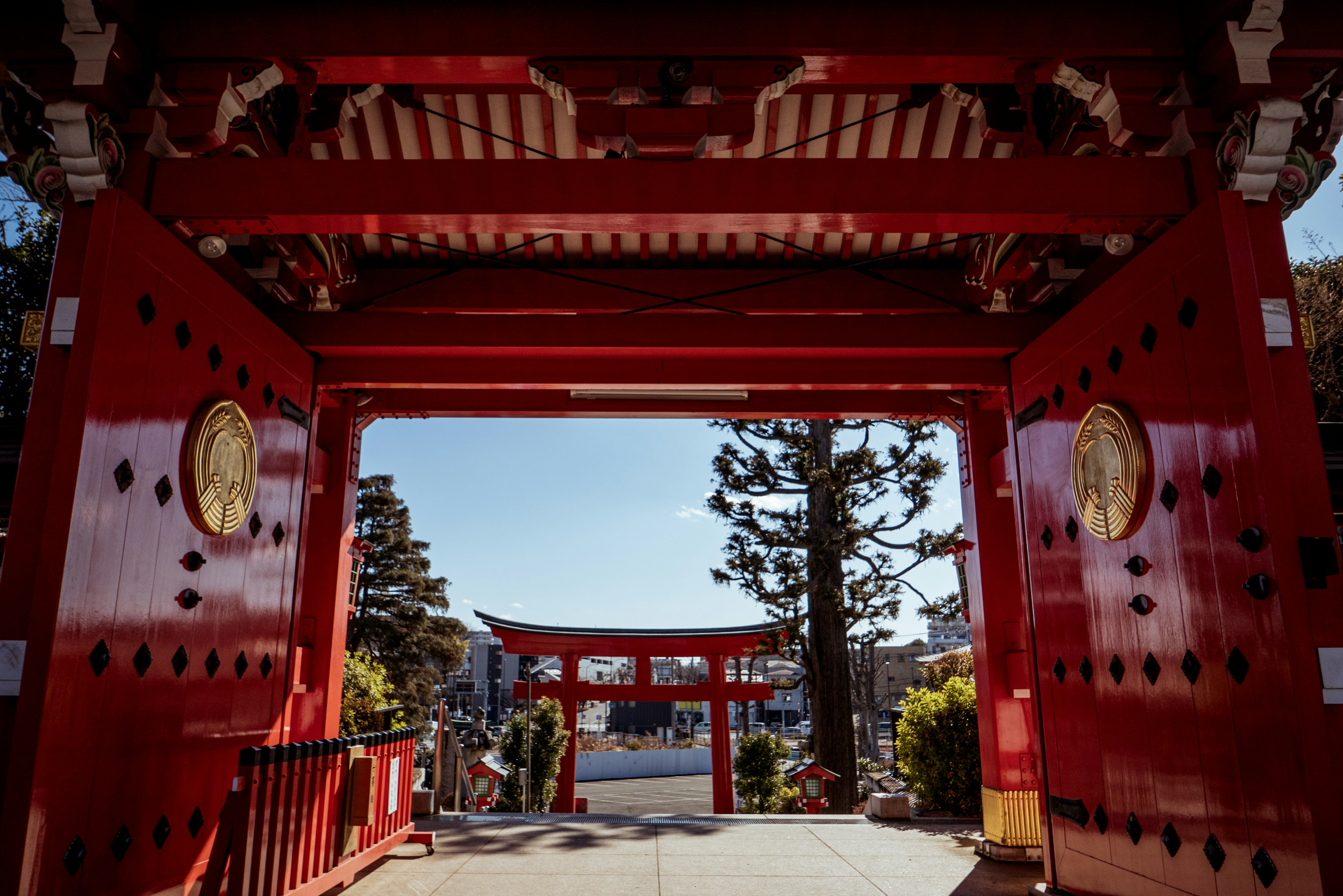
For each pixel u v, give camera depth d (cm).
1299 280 1430
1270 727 346
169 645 421
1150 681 438
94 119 392
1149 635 439
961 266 677
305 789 459
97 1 388
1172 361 420
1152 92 419
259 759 400
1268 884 343
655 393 779
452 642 2978
